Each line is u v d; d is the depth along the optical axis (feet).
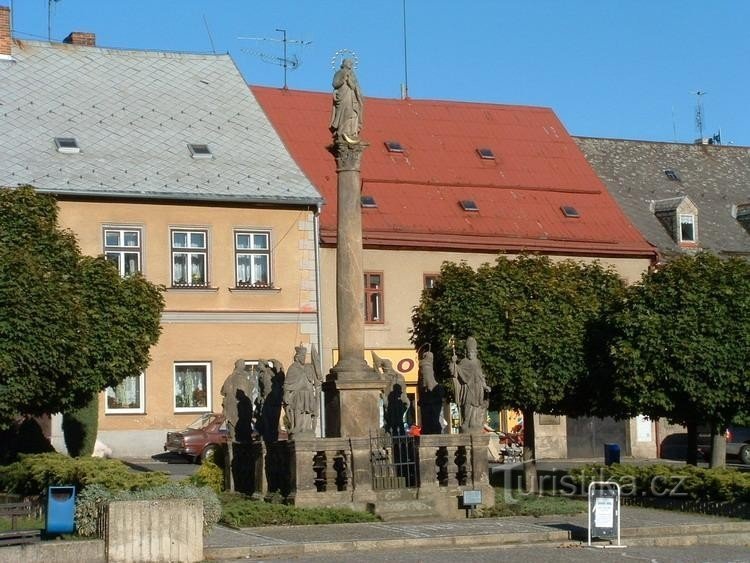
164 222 129.08
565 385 95.81
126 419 126.00
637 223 165.99
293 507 74.69
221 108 142.82
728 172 182.39
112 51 145.18
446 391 98.17
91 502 59.57
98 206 126.31
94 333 86.74
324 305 138.31
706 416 89.40
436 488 78.13
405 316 144.46
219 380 130.11
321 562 59.57
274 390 87.25
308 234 135.13
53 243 86.33
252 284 132.67
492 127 167.22
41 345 78.59
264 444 81.05
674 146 183.42
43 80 137.80
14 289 78.18
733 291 88.53
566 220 157.48
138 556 57.72
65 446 120.06
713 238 168.76
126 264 127.65
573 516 77.30
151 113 138.62
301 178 136.46
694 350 87.61
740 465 144.66
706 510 80.48
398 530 69.46
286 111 155.43
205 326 130.21
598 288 103.14
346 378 83.35
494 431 143.95
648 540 68.95
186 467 116.47
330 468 77.56
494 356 95.61
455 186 155.33
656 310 89.76
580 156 168.04
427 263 146.30
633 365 89.45
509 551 64.69
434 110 166.40
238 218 132.26
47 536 59.57
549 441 150.20
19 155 126.93
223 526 70.54
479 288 97.55
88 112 135.64
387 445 79.56
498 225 152.35
